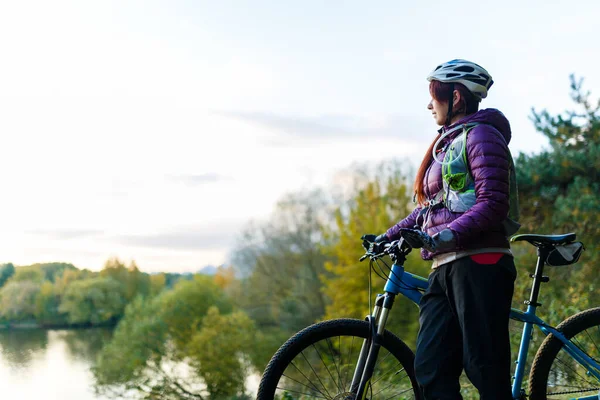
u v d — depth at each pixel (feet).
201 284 115.65
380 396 10.16
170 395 107.04
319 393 9.08
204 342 104.99
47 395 157.48
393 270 7.96
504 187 7.00
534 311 8.80
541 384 9.01
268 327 109.09
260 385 7.78
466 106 7.66
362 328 8.00
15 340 284.82
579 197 31.40
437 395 7.42
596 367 8.87
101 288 338.54
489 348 7.09
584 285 28.71
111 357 113.50
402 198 80.89
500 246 7.25
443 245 7.05
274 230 100.63
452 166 7.30
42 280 375.25
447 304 7.57
